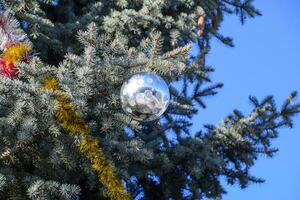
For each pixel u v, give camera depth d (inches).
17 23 180.1
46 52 257.0
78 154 179.3
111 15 264.2
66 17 290.0
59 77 167.5
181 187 256.1
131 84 150.7
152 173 239.0
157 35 171.2
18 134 167.2
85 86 169.0
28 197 177.5
